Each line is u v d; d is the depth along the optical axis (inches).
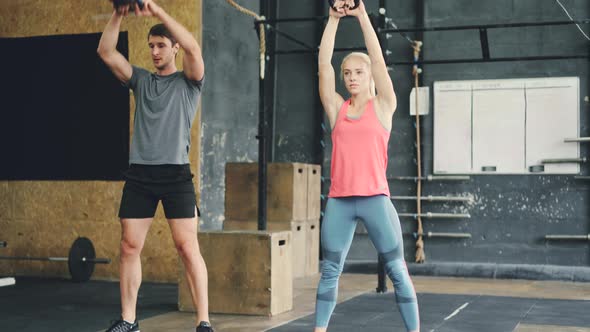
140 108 142.6
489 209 292.5
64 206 271.6
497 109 292.0
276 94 321.7
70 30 273.6
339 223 127.3
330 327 168.6
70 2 273.7
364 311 193.0
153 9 134.1
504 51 292.4
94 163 269.1
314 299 216.4
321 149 315.6
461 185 295.9
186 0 261.3
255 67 308.5
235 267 187.6
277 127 321.7
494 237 291.3
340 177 127.0
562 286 254.2
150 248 259.9
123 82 145.4
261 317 183.6
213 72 275.9
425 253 299.3
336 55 315.3
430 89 301.0
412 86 304.0
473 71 295.9
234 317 183.5
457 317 184.4
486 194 293.0
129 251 143.2
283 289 192.5
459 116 296.2
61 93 274.2
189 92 143.3
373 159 126.1
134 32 265.4
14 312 193.3
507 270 279.4
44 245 273.4
